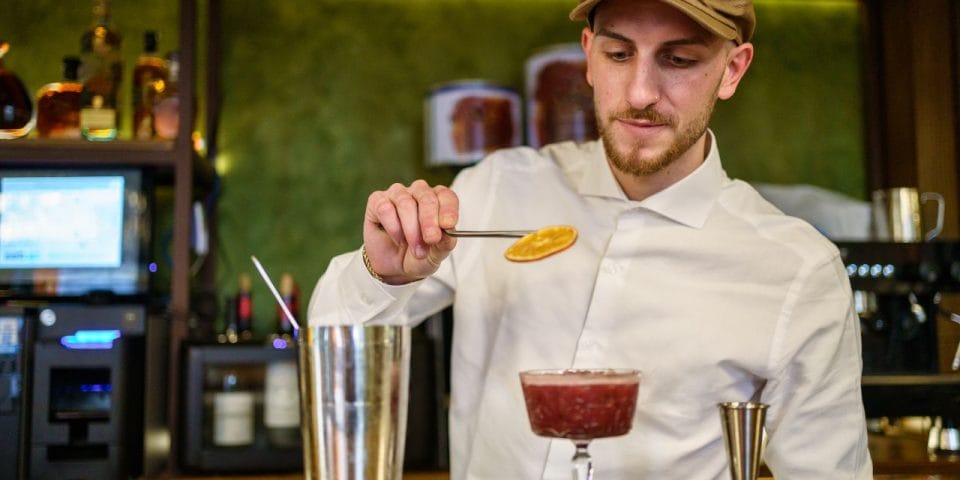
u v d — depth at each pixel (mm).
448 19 3211
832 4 3400
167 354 2703
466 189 1782
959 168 3232
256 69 3145
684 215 1629
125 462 2463
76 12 3100
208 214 3072
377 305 1421
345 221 3146
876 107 3354
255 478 2547
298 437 2588
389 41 3189
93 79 2678
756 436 1165
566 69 2928
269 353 2578
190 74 2643
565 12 3240
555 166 1761
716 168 1671
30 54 3082
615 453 1571
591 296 1613
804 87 3365
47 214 2641
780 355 1565
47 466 2447
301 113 3152
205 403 2566
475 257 1725
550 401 1091
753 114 3336
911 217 2998
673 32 1355
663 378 1578
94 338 2525
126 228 2646
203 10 3113
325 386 1040
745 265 1611
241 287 2926
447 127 2945
